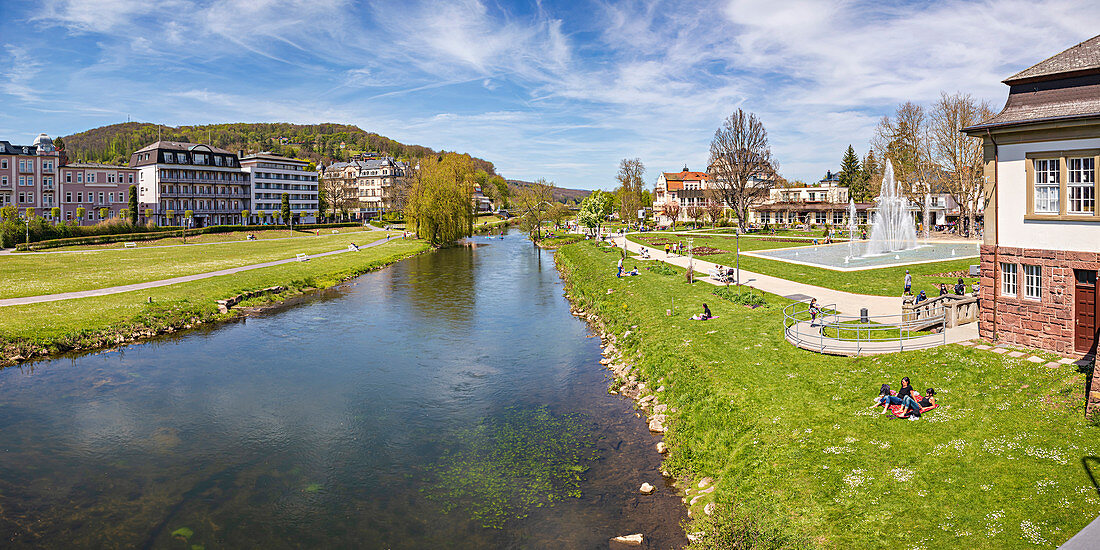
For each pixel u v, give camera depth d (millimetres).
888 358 24953
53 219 125688
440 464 20859
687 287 48031
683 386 25203
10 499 18484
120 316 40906
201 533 16750
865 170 156625
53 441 22812
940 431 18188
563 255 89938
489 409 25984
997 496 14625
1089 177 22922
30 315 39844
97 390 28750
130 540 16406
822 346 26781
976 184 87500
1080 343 23391
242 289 53406
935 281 45938
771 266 57969
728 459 19016
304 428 24062
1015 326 25062
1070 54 24016
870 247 76688
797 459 17734
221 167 154875
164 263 71812
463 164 127375
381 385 29344
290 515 17672
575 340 38406
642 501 18078
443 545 16125
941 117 84938
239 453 21828
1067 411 18281
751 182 137625
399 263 85812
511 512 17703
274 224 148875
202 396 27891
